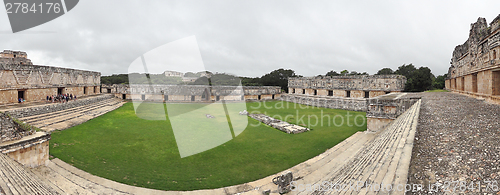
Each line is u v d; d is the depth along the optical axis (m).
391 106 23.08
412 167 7.72
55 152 16.14
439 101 20.02
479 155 7.95
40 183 9.88
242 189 12.70
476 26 20.22
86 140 19.55
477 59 19.61
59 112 27.52
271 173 14.73
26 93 30.17
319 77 52.88
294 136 23.50
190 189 12.62
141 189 12.34
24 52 37.78
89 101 37.00
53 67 35.34
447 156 8.22
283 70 81.94
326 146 20.00
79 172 13.68
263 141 21.61
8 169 8.99
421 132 11.20
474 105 16.08
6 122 12.55
